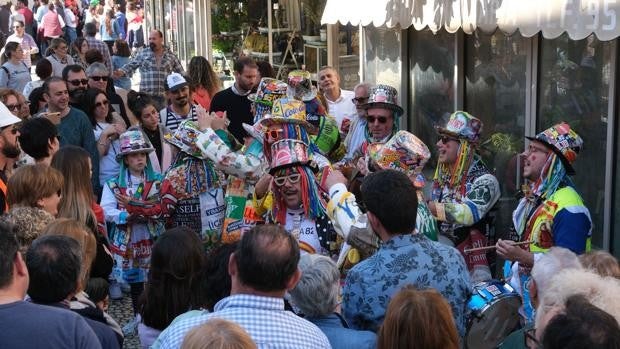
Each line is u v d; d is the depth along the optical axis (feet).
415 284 13.42
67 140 27.78
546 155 17.67
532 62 23.40
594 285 10.81
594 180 21.29
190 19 64.28
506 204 25.08
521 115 24.14
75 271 12.99
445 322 10.85
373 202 13.70
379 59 33.09
